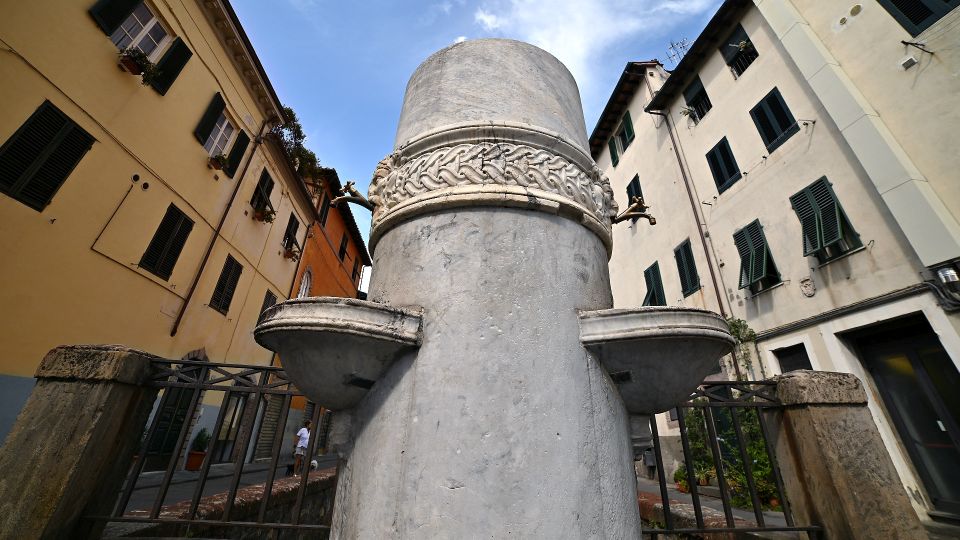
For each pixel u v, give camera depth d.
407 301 1.86
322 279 19.25
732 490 7.38
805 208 8.16
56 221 6.76
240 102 11.70
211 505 2.95
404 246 2.01
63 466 2.08
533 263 1.84
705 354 1.78
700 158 11.52
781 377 2.90
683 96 12.55
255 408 2.46
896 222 6.68
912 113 6.77
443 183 1.99
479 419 1.54
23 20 6.26
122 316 8.10
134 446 2.44
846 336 7.42
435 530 1.42
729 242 10.12
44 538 1.93
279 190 14.54
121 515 2.18
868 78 7.46
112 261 7.82
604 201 2.35
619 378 1.89
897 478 2.49
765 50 9.77
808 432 2.67
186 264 9.88
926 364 6.50
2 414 5.91
